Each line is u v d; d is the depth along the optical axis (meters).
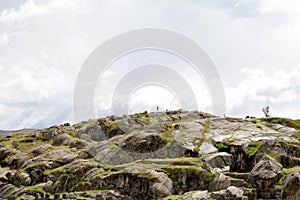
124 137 80.44
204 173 60.91
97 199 55.12
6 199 61.75
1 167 81.88
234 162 66.38
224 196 50.66
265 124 87.81
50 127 104.06
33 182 70.81
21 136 104.62
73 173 67.75
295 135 78.44
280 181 53.91
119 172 63.34
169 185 59.69
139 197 59.34
